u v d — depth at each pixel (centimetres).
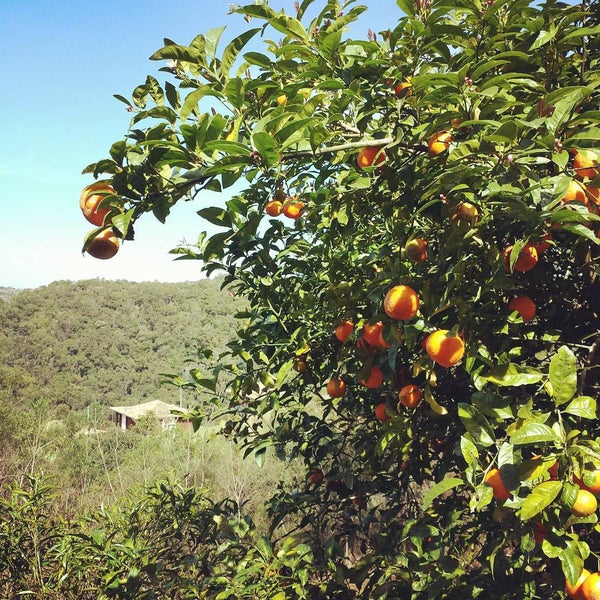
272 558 295
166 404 4084
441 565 243
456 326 181
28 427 1068
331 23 238
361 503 352
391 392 287
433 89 210
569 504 132
